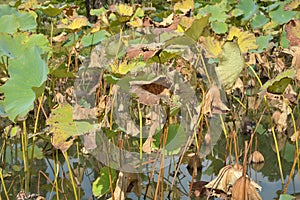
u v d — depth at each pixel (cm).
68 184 529
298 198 495
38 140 630
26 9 666
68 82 690
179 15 545
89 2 1073
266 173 549
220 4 730
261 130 652
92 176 546
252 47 504
